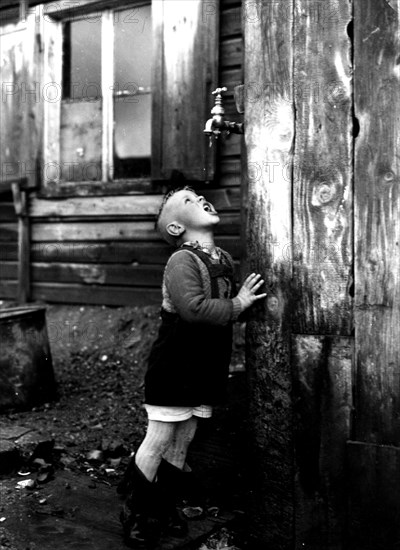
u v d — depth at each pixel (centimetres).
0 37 636
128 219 570
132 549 246
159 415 240
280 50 239
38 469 318
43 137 620
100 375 475
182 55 518
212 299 233
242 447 297
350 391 228
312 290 235
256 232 247
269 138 243
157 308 543
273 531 246
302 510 238
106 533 258
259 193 246
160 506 247
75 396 432
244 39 248
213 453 303
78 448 348
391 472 219
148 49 571
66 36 621
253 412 249
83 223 598
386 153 219
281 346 241
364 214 224
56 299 614
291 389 240
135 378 467
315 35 232
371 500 223
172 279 233
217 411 314
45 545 248
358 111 224
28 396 405
